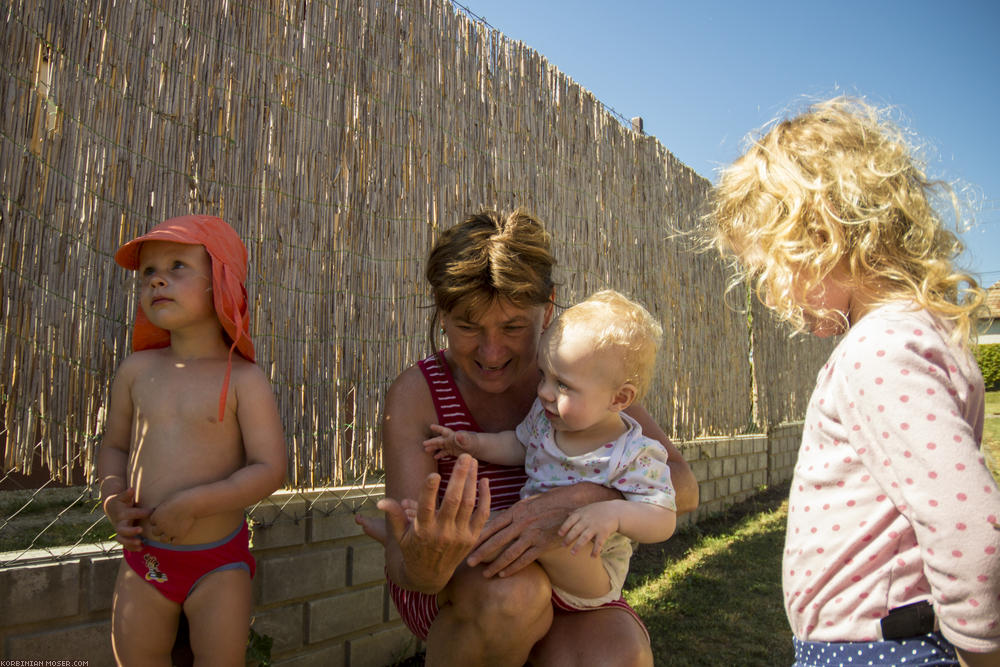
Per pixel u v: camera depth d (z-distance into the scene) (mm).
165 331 2213
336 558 2947
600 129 4645
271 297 2590
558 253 4094
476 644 1707
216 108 2498
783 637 3598
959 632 1197
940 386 1281
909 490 1254
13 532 3668
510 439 2062
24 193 2035
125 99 2273
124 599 1882
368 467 2869
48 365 2080
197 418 1990
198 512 1834
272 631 2701
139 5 2312
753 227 1637
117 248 2240
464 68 3500
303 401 2670
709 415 6008
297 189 2703
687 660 3285
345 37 2922
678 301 5570
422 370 2158
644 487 1830
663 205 5410
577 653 1778
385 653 3137
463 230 1953
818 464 1484
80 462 2180
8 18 2014
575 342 1830
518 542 1687
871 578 1377
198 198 2430
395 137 3084
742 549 5355
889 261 1461
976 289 1471
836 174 1498
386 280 2990
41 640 2107
